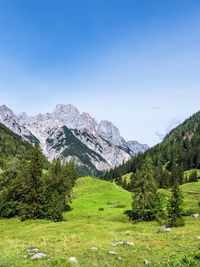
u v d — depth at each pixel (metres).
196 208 50.88
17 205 53.31
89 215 51.28
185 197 68.88
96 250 16.72
